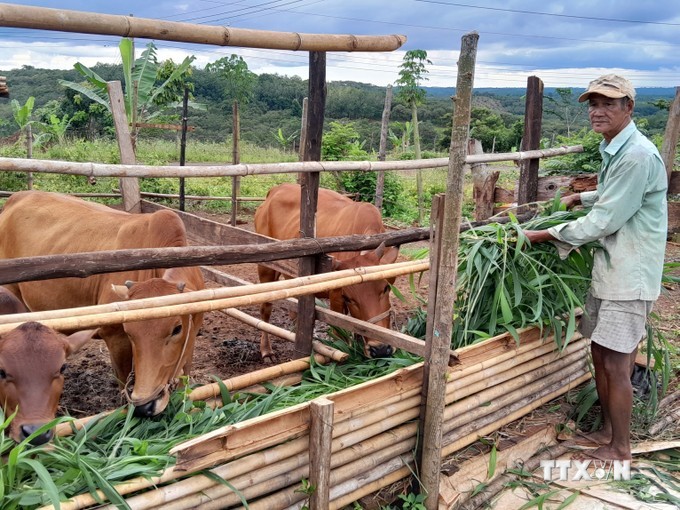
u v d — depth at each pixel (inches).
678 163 359.9
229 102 1477.6
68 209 186.4
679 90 196.5
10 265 98.6
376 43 130.3
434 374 124.6
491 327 148.0
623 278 139.8
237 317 191.0
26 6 89.9
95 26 96.8
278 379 143.6
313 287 122.3
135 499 90.7
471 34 109.7
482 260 149.7
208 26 109.3
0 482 81.0
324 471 109.0
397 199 557.0
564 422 160.6
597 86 137.5
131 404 114.9
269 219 235.6
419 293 279.6
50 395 104.9
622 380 143.9
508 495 136.8
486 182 210.8
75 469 90.3
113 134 883.4
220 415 114.7
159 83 826.8
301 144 391.5
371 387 119.7
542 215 170.7
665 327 235.5
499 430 152.9
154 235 151.6
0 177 531.8
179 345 127.9
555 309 153.9
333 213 213.5
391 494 129.6
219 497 100.4
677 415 169.6
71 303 169.0
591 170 378.9
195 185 595.5
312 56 136.3
